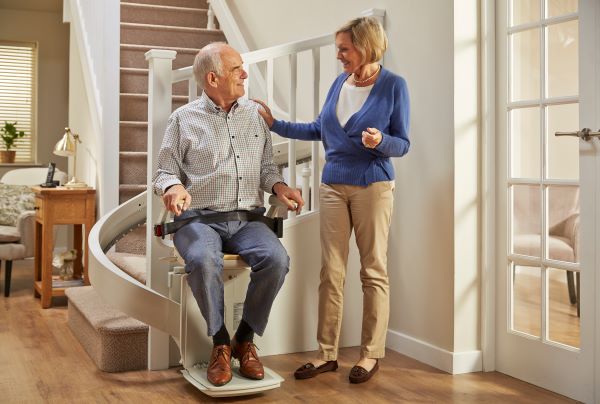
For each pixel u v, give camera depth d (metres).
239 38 5.34
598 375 2.72
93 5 5.12
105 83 4.58
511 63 3.13
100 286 3.22
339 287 3.14
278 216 3.32
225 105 2.99
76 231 5.22
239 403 2.74
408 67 3.46
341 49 2.97
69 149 5.09
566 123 2.88
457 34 3.15
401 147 2.90
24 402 2.73
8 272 5.02
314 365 3.13
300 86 4.51
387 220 3.06
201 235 2.81
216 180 2.91
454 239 3.17
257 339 3.40
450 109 3.17
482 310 3.23
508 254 3.16
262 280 2.83
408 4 3.44
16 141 7.81
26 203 5.68
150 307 3.06
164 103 3.21
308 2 4.37
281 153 3.90
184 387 2.95
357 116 2.98
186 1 6.14
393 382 3.04
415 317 3.47
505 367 3.20
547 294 2.98
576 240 2.84
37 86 7.73
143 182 4.74
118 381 3.04
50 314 4.46
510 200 3.16
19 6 7.56
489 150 3.20
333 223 3.09
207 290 2.72
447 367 3.21
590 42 2.73
